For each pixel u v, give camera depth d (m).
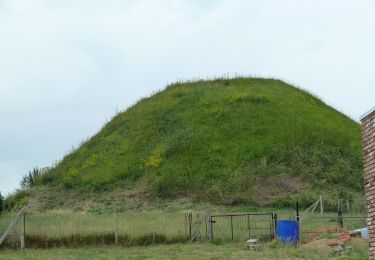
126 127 54.25
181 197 39.44
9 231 24.30
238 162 42.88
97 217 30.86
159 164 44.59
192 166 43.06
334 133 48.22
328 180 40.75
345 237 22.22
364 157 12.27
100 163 48.34
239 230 26.61
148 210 36.97
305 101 55.91
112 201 40.66
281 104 52.12
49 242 24.16
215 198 38.28
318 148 45.00
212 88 57.47
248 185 39.53
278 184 39.53
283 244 22.61
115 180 44.53
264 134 46.34
